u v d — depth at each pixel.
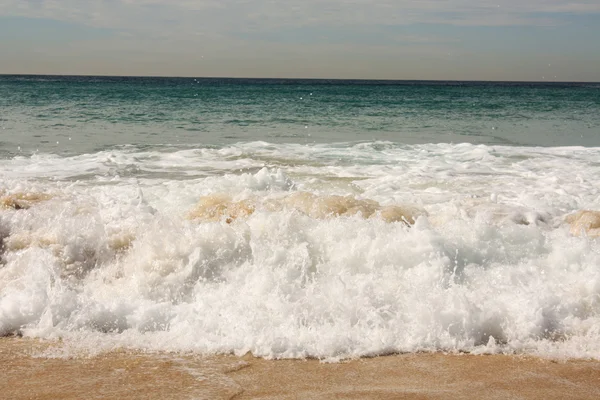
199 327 3.83
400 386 3.18
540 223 6.20
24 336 3.78
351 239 4.84
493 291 4.21
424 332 3.76
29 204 6.32
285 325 3.80
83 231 5.15
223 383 3.17
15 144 13.51
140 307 4.06
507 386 3.20
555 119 24.78
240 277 4.52
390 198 7.75
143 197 7.52
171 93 50.59
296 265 4.59
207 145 13.92
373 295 4.07
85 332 3.81
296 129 18.67
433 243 4.72
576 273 4.50
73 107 28.06
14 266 4.79
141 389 3.09
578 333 3.84
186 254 4.69
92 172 9.81
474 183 9.15
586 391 3.15
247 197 6.55
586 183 9.20
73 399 2.97
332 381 3.23
